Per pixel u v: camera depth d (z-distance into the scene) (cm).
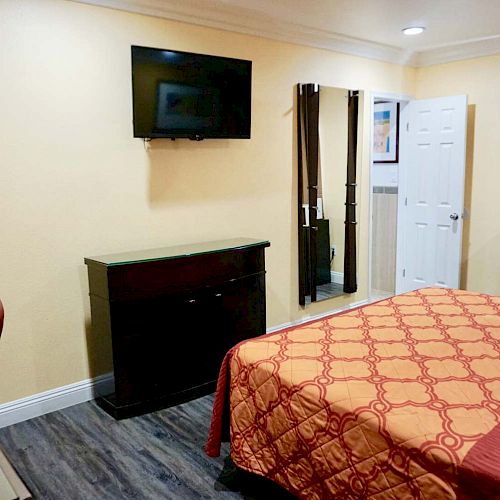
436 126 489
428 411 165
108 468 245
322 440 178
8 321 281
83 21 287
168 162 336
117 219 316
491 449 144
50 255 291
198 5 325
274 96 392
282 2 324
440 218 497
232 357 223
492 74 461
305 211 432
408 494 153
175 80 314
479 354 211
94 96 296
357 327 246
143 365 296
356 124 460
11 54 265
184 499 222
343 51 435
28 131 275
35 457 255
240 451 213
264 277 354
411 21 375
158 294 296
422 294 303
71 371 309
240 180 381
